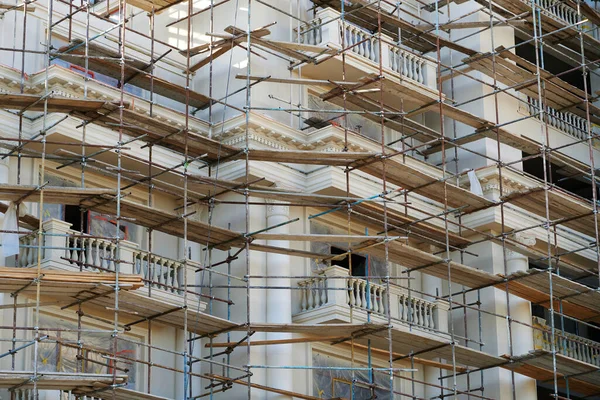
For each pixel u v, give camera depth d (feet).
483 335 181.78
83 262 148.15
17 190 138.21
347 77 179.22
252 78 161.68
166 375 160.25
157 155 164.04
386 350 173.17
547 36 201.26
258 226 168.96
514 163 185.98
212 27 168.25
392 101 184.65
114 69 165.27
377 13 176.45
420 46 192.85
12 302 147.43
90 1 172.96
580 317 191.93
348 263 178.19
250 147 167.43
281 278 161.89
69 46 158.30
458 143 186.50
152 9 165.48
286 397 162.30
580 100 193.98
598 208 188.55
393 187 178.29
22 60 153.48
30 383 132.77
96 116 148.66
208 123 169.17
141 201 165.58
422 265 170.60
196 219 169.99
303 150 171.83
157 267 157.89
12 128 153.07
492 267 182.80
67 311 152.56
